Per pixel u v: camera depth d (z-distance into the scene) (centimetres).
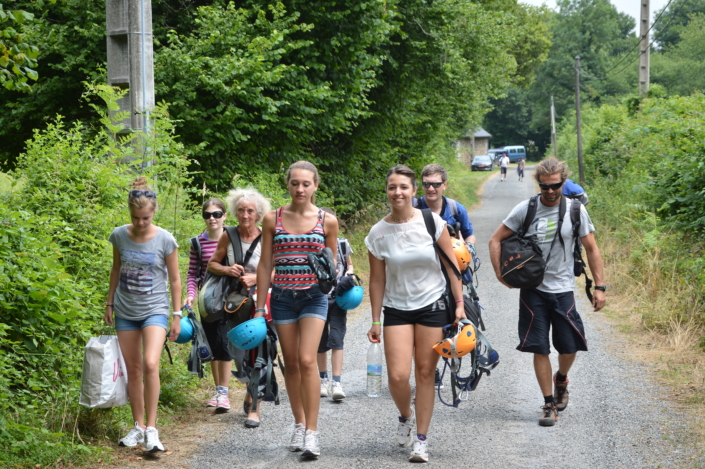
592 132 2917
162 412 598
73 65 1227
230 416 609
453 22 2127
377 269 505
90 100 1245
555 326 580
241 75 1186
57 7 1257
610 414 582
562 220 569
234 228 593
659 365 730
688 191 1153
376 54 1759
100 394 484
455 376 515
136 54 882
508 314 1055
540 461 483
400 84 2011
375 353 624
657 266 1075
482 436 542
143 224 504
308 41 1322
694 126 1203
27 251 575
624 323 942
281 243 497
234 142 1294
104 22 1221
